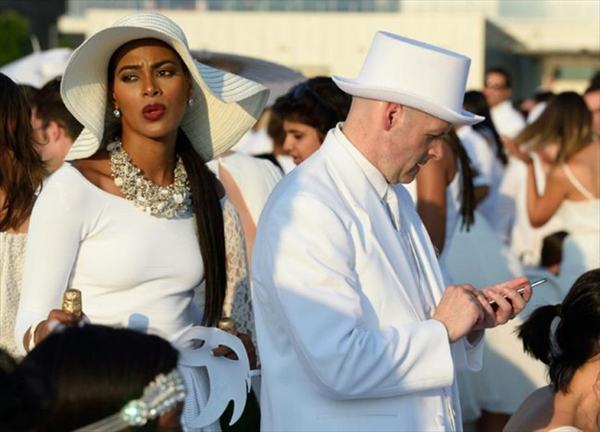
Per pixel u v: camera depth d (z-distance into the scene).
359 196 3.83
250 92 4.54
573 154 7.21
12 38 23.73
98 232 4.16
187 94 4.34
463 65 3.85
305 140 5.80
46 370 2.55
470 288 3.85
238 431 4.77
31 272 4.09
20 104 4.60
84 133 4.25
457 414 4.04
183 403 2.69
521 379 6.29
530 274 6.91
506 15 28.50
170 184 4.33
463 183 6.19
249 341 4.42
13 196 4.56
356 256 3.76
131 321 4.18
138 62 4.20
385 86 3.79
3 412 2.38
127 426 2.56
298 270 3.66
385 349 3.65
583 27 27.89
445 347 3.72
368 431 3.75
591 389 4.16
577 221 7.12
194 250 4.33
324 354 3.61
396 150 3.84
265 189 5.76
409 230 4.05
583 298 4.14
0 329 4.55
